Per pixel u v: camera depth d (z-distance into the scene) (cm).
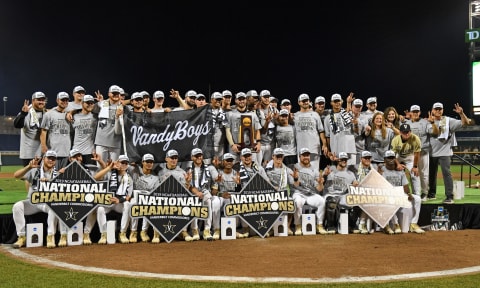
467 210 1070
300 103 1136
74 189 901
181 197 933
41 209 899
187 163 1071
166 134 1056
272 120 1140
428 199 1166
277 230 976
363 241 915
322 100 1173
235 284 618
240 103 1109
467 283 623
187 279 639
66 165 998
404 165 1109
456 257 773
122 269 695
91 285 613
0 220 911
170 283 621
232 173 1022
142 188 966
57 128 1002
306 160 1045
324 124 1149
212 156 1074
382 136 1115
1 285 612
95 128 1032
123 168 938
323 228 1017
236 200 959
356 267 707
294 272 679
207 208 937
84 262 741
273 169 1027
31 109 1005
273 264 726
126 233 952
